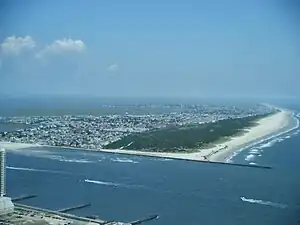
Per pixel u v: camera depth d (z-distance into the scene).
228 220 142.62
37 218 142.25
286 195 171.25
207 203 162.12
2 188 151.25
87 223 138.38
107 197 170.62
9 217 142.38
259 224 136.75
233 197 169.75
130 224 138.62
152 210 154.38
